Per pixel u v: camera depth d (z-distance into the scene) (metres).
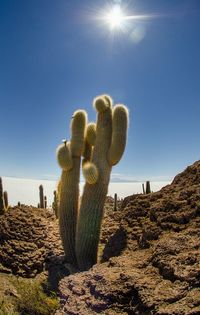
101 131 8.52
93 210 8.07
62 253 9.69
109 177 8.40
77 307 4.42
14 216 11.32
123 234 6.84
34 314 6.59
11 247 9.82
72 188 8.93
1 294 7.62
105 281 4.52
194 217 5.57
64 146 8.90
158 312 3.59
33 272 9.00
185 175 7.44
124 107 8.45
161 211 6.16
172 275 4.18
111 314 4.03
